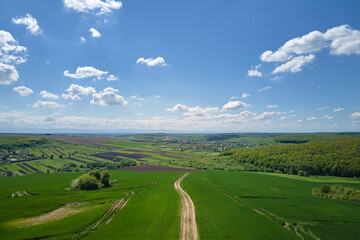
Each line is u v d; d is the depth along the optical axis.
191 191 74.12
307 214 53.12
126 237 39.03
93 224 46.09
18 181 99.62
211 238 39.09
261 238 39.72
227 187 82.94
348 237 41.59
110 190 80.25
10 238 39.22
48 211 54.12
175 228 42.66
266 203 62.00
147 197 66.50
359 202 63.91
